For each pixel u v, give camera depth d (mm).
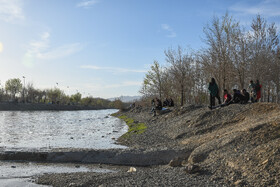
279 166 8875
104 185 9594
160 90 52125
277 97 34875
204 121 19672
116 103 68625
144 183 9359
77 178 10836
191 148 14117
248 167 9508
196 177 9695
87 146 18266
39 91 130250
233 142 12172
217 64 33562
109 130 29859
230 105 20969
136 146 17547
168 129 22344
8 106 93875
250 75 32625
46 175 11609
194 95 49656
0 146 17562
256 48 31781
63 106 115188
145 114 40688
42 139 22219
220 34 33062
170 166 12320
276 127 11867
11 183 10602
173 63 43188
